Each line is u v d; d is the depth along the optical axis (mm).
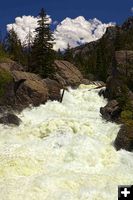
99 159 24500
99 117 38188
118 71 47969
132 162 24719
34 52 58781
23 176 21547
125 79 46125
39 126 31531
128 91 41156
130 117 34094
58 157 24391
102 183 20656
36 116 37938
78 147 25188
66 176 21219
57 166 23203
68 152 24859
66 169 22766
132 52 49938
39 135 30734
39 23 58844
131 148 27359
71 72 62781
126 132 28219
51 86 45031
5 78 40156
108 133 30688
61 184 20188
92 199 18656
